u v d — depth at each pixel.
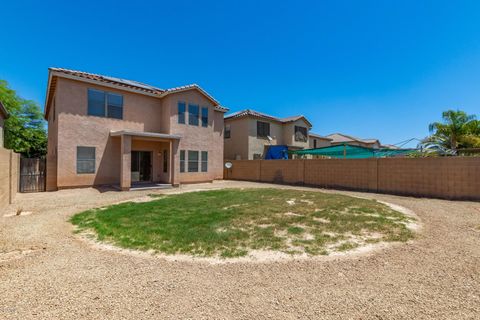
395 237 6.08
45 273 4.15
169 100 18.23
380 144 44.66
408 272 4.25
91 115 15.59
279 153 26.05
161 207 9.65
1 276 4.02
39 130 29.78
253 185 19.05
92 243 5.71
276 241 5.76
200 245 5.49
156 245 5.51
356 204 10.23
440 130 21.53
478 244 5.66
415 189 13.43
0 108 12.82
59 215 8.55
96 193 13.73
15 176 11.74
